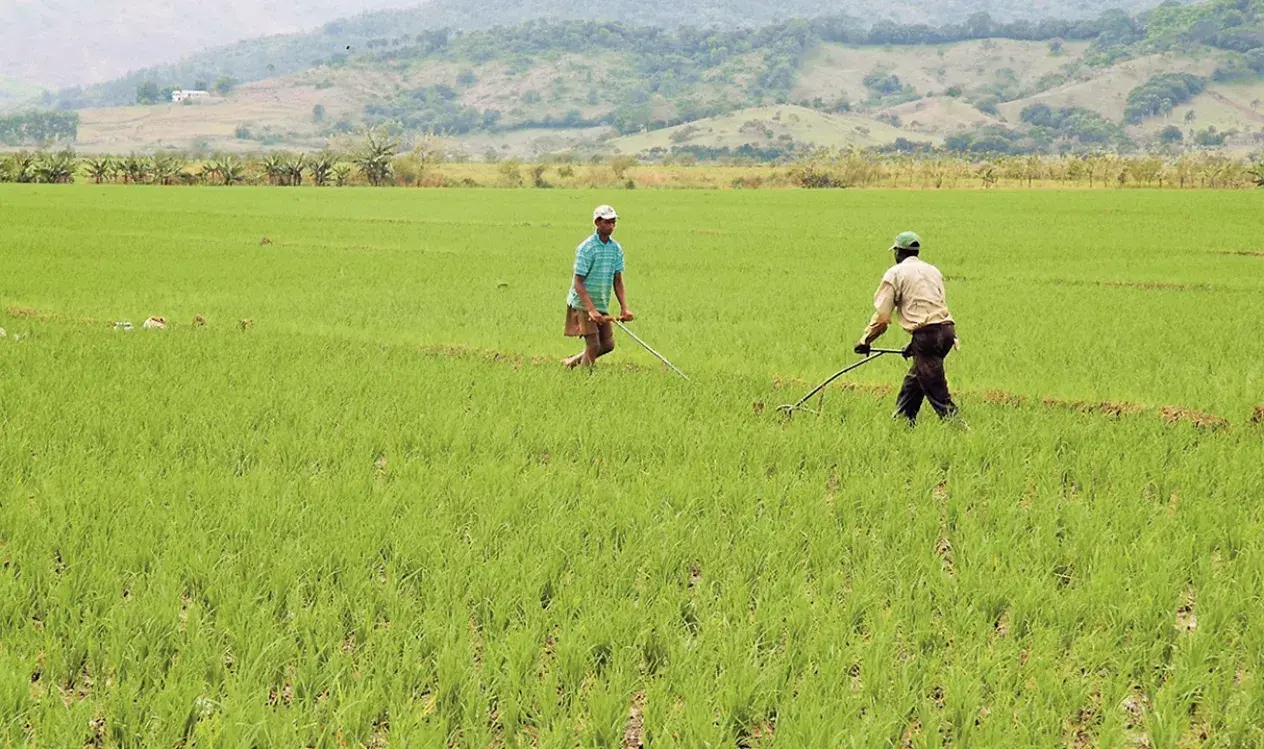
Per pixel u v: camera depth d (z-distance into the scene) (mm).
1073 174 101812
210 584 6270
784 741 4777
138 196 65500
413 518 7359
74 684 5457
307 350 14477
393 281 23766
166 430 9883
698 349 15188
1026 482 8781
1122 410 11703
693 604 6207
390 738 4750
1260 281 24266
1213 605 6145
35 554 6676
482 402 11242
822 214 51500
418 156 102500
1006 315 18609
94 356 13648
